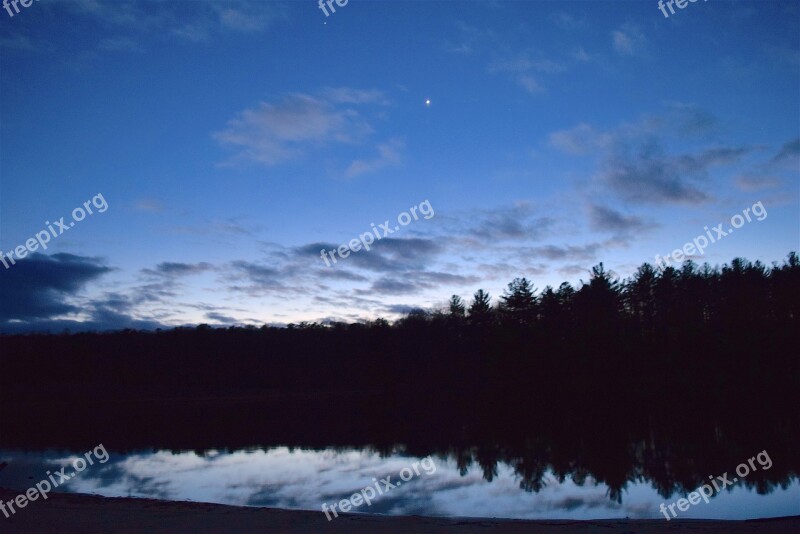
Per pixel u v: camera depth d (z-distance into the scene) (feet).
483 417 181.57
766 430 127.44
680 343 204.64
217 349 289.33
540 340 234.79
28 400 241.55
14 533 39.63
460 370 271.28
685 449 105.40
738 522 46.44
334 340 296.10
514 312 264.11
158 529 41.42
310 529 42.47
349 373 285.43
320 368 287.07
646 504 65.41
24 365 267.59
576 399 215.51
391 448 116.98
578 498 68.90
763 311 205.57
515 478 82.23
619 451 106.63
